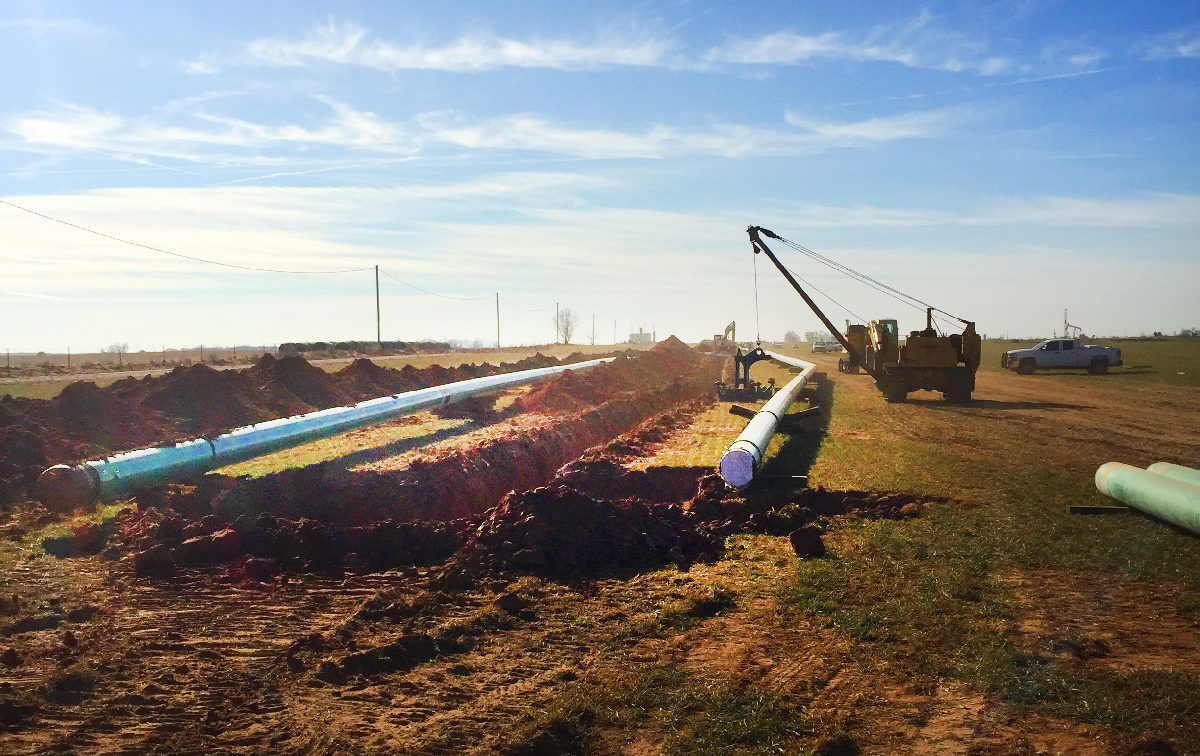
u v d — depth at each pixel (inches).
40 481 697.6
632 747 304.5
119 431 1056.2
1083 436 1101.1
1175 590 457.4
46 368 2199.8
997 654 368.8
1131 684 335.3
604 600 477.4
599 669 376.2
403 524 590.6
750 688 349.1
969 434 1120.8
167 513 666.2
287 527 586.2
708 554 563.5
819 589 474.9
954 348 1558.8
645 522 592.4
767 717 317.7
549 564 540.4
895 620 419.8
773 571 522.6
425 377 1846.7
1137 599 445.7
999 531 585.3
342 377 1628.9
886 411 1423.5
